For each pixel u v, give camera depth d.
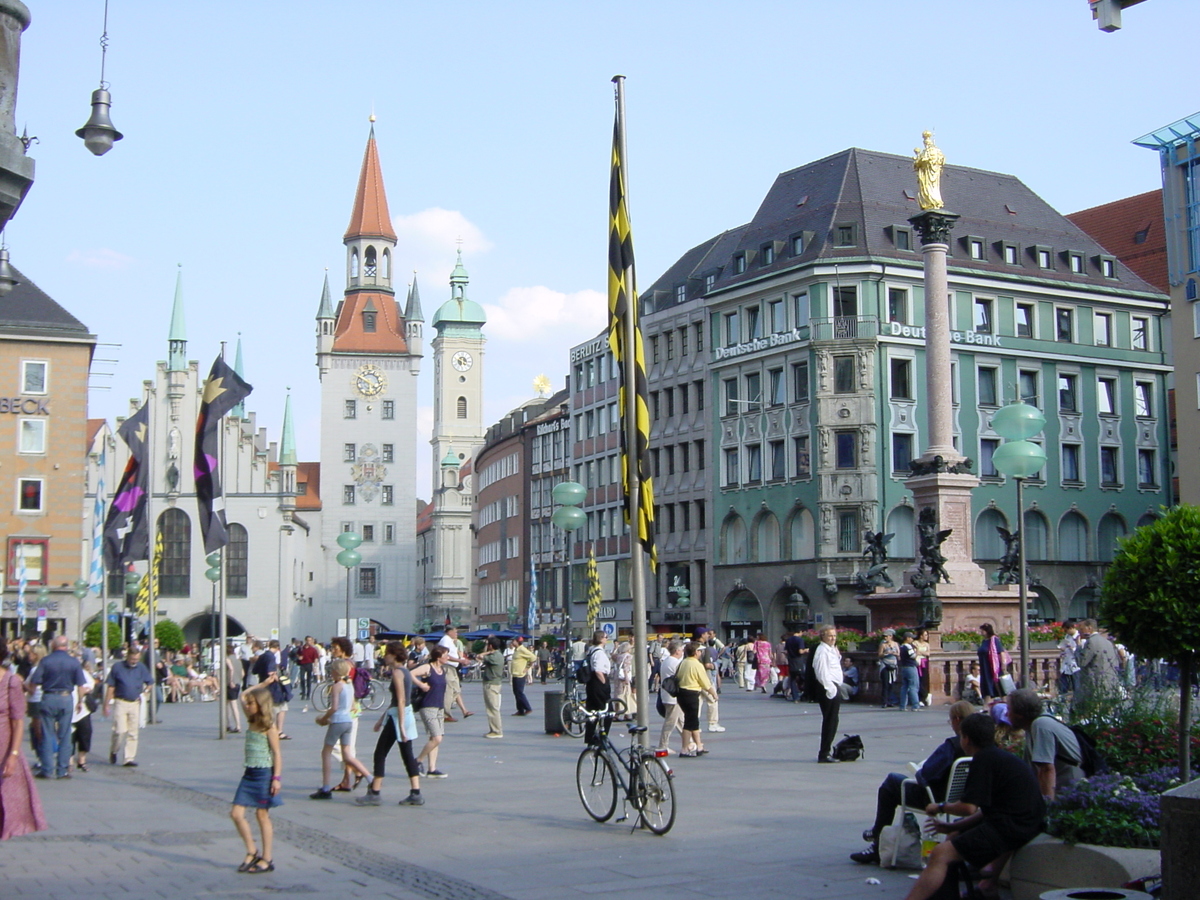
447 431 177.75
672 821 14.71
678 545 83.69
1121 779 11.34
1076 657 31.06
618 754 15.90
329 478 133.38
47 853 14.32
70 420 79.31
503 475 122.75
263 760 13.07
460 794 19.31
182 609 108.81
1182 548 11.72
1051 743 11.95
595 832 15.35
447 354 178.75
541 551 109.69
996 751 10.54
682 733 24.33
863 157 77.69
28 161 10.56
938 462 42.53
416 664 30.45
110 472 107.31
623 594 91.62
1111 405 79.44
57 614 77.88
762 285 76.00
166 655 55.81
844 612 70.50
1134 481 79.50
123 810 18.19
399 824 16.31
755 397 77.31
